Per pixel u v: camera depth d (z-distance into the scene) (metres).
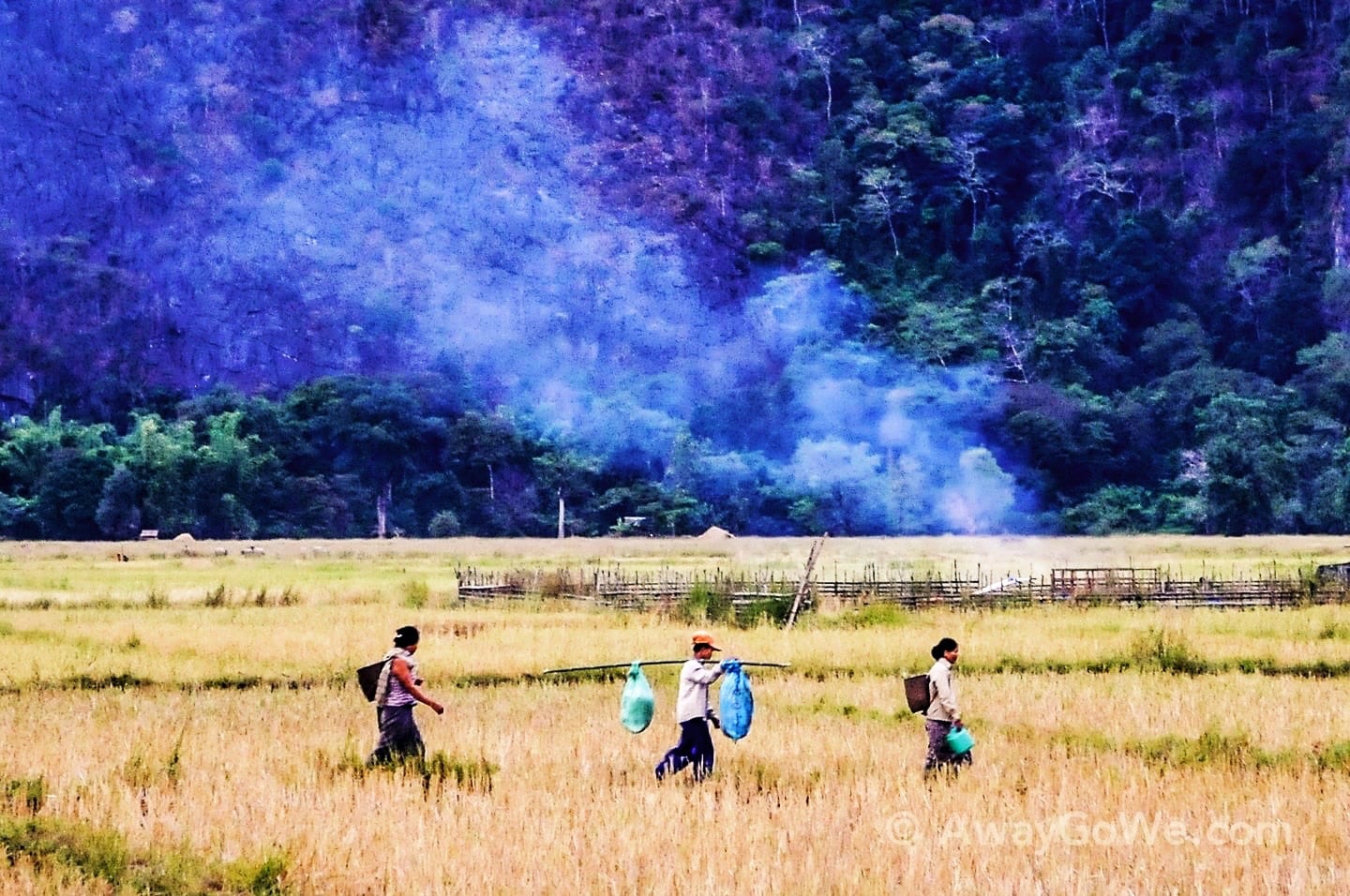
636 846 37.38
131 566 180.00
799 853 37.16
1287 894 34.00
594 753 50.91
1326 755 49.34
